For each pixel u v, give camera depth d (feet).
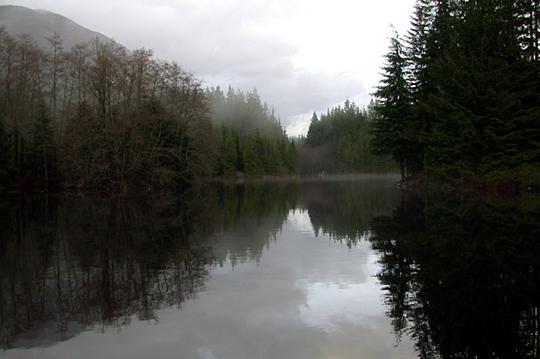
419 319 21.44
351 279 29.78
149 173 136.56
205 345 18.93
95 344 19.43
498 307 22.80
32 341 20.06
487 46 89.86
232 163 295.07
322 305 24.25
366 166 376.07
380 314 22.40
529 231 44.39
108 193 133.90
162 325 21.68
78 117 133.59
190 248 44.42
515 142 85.05
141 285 30.01
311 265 34.65
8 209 95.50
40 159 143.43
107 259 39.93
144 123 135.23
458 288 26.43
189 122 163.94
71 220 72.90
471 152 89.45
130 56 141.18
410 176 123.85
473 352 17.44
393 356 17.26
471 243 39.73
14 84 150.71
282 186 210.38
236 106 527.40
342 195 123.65
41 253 43.62
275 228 58.08
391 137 117.60
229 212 82.53
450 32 99.91
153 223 66.95
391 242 43.32
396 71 119.03
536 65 85.51
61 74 158.20
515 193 83.25
